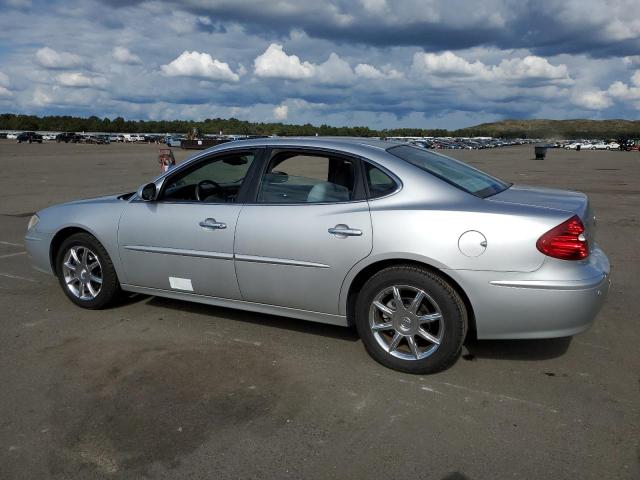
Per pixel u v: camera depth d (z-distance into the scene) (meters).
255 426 3.02
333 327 4.50
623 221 10.03
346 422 3.06
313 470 2.64
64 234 5.07
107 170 23.97
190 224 4.28
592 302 3.35
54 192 14.77
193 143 54.06
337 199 3.83
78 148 57.12
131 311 4.89
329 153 3.94
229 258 4.13
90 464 2.69
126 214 4.61
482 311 3.42
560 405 3.24
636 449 2.79
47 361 3.85
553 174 23.75
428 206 3.54
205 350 4.05
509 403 3.27
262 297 4.11
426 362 3.57
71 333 4.38
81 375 3.64
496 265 3.35
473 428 2.99
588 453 2.76
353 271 3.70
